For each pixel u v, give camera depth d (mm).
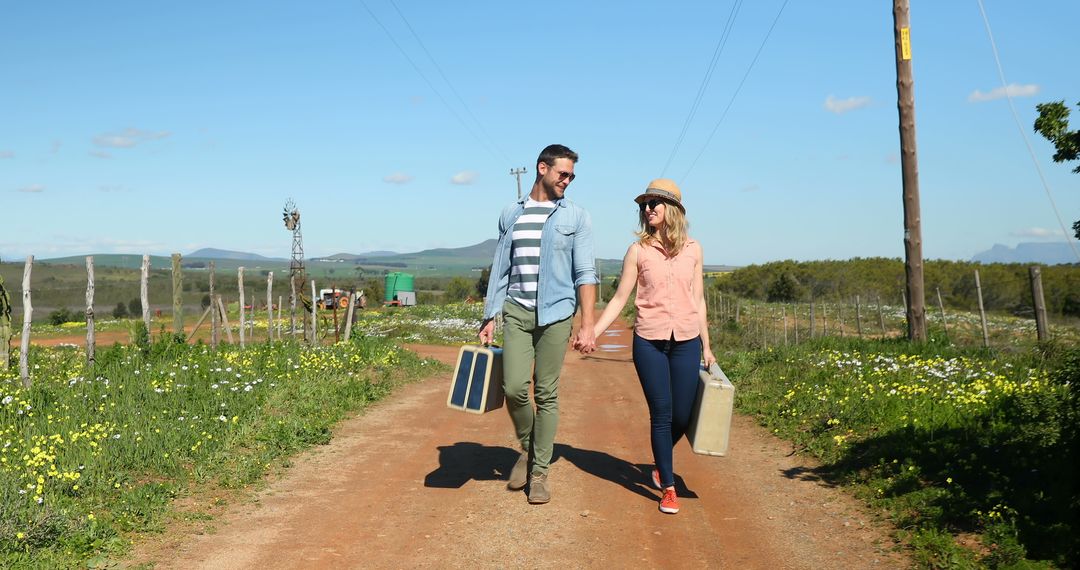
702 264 4957
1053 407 4777
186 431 6215
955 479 4844
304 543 4258
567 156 4926
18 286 71188
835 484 5398
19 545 3900
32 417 6684
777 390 9148
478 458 6258
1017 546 3766
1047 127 5246
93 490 4875
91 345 9766
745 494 5254
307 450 6430
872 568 3875
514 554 4121
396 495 5184
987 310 34219
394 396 9648
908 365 9789
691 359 4844
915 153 12953
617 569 3932
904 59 12961
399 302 71688
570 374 13328
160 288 82438
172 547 4141
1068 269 33938
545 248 4883
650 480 5629
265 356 10930
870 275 43844
